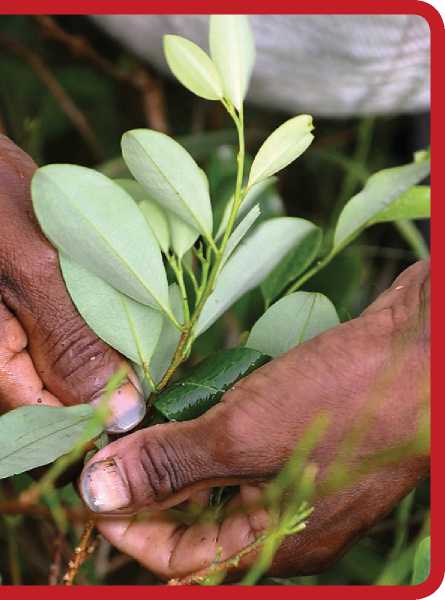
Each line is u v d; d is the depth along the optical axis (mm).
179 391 543
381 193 567
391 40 726
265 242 552
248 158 715
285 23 732
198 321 548
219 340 750
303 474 523
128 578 758
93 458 530
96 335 547
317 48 752
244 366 548
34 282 542
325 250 677
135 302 538
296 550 548
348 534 549
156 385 556
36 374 559
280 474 529
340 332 526
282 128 516
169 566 563
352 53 749
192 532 562
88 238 520
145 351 541
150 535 566
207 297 532
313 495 533
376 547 712
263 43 761
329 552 553
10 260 542
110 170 758
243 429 519
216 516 565
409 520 711
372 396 518
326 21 720
